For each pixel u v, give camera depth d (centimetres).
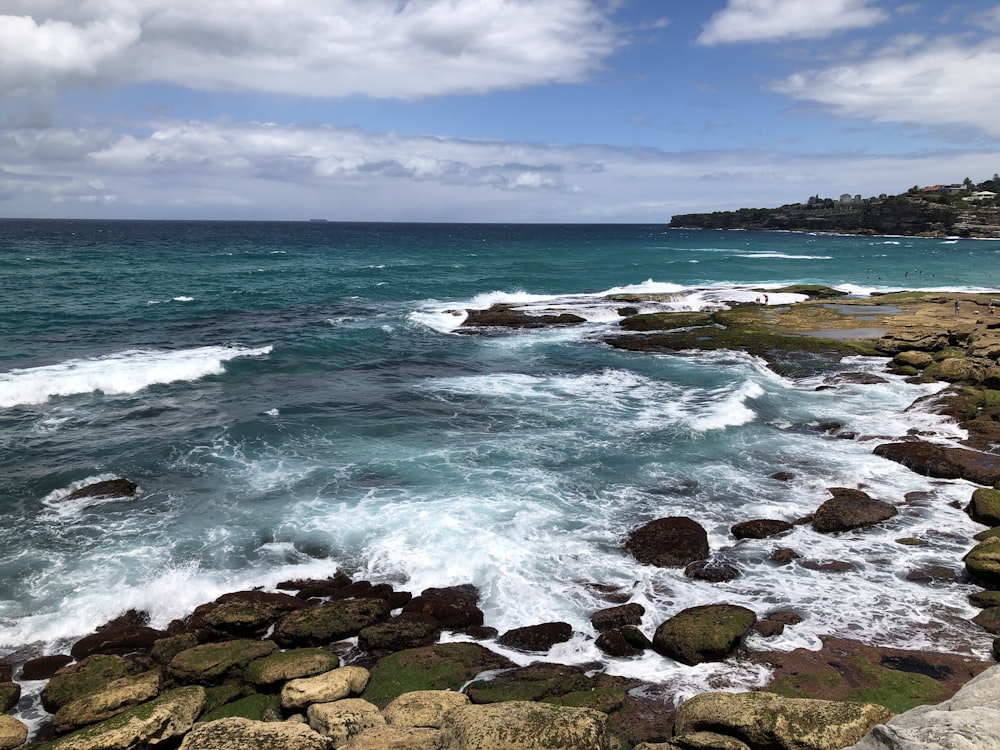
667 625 1125
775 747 792
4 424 2092
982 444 1978
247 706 989
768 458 1955
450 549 1438
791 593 1291
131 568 1363
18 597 1262
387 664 1070
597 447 2017
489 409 2373
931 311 3981
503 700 948
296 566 1382
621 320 4000
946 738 624
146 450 1931
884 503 1647
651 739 892
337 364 2989
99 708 936
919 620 1195
